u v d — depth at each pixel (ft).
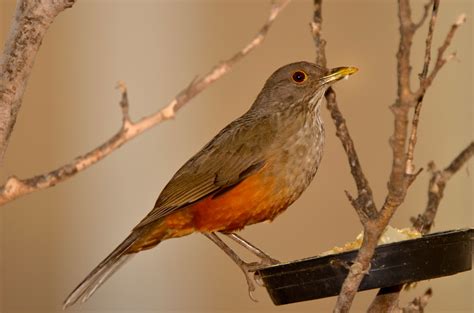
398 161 20.97
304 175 35.73
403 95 20.26
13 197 19.19
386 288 29.17
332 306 53.31
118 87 23.59
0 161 23.76
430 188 30.45
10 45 23.81
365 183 30.04
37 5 23.72
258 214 35.17
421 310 29.22
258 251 35.86
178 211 34.58
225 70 18.66
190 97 18.83
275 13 18.89
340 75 36.01
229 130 35.99
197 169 34.81
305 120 35.78
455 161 30.35
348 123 54.70
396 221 53.52
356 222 53.36
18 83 23.79
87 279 33.06
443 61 20.68
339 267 25.93
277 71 36.78
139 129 19.03
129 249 34.55
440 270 25.45
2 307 53.21
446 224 55.26
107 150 19.17
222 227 35.06
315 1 34.27
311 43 55.21
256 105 37.40
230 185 34.45
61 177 19.27
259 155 34.65
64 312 53.83
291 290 27.17
